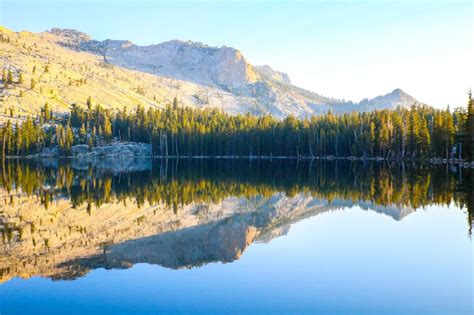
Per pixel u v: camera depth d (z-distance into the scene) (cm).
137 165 13062
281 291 2003
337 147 16450
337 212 4231
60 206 4509
